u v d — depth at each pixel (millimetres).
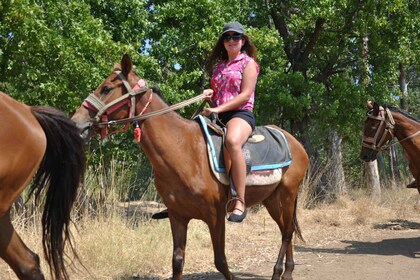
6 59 8031
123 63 4809
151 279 6176
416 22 15102
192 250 7523
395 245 8484
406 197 14164
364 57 15117
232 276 4988
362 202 12406
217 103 5273
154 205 10180
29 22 7602
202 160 4902
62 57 8133
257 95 13578
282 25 15195
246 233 9398
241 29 5203
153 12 11562
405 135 7922
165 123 4852
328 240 9086
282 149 5719
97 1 10148
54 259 4109
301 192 12250
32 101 8375
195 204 4848
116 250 6559
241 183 4906
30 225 6766
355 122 14719
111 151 9750
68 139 4168
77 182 4191
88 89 8641
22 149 3771
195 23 11344
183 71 11352
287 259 6043
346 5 13984
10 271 5922
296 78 13602
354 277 6262
